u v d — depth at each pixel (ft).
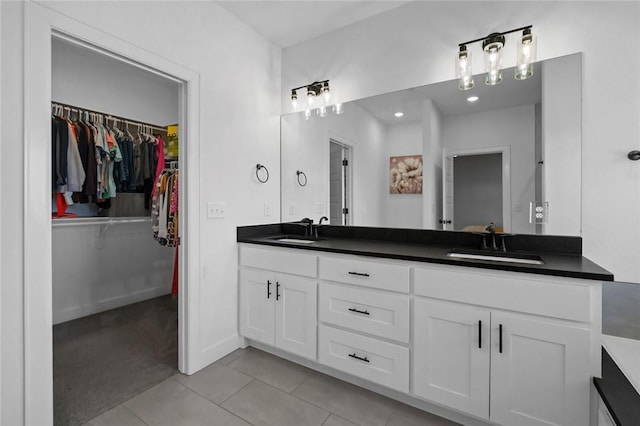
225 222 7.16
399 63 7.13
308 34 8.18
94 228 9.90
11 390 4.09
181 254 6.46
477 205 6.33
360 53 7.63
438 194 6.76
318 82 8.05
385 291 5.46
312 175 8.41
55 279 9.03
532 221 5.76
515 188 5.93
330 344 6.09
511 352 4.40
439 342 4.94
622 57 5.02
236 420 5.08
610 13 5.08
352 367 5.81
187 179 6.34
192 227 6.39
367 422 5.04
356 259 5.76
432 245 6.70
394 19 7.16
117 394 5.71
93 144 8.69
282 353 7.18
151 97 11.32
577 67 5.30
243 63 7.63
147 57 5.56
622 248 5.04
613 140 5.08
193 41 6.38
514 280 4.37
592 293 3.94
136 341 7.90
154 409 5.31
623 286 4.99
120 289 10.61
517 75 5.52
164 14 5.86
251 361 6.98
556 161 5.51
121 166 9.50
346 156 7.89
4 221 4.01
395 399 5.64
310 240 7.79
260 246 7.12
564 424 4.08
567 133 5.41
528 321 4.27
